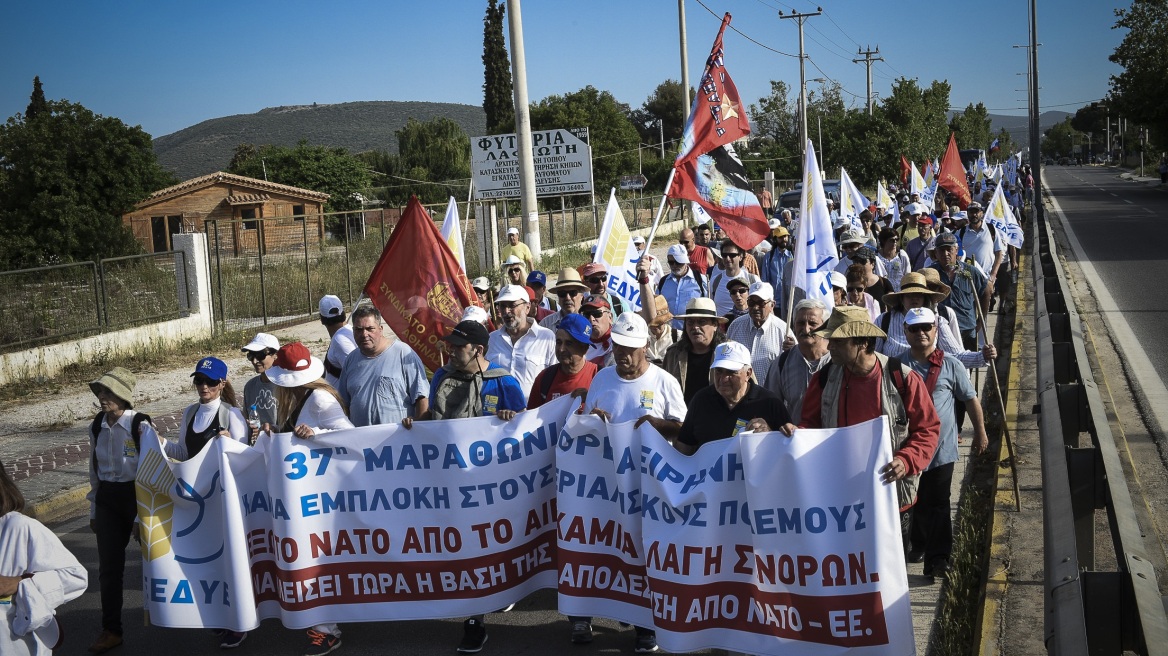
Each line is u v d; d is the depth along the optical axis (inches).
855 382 209.3
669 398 224.7
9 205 1262.3
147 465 224.5
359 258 1042.1
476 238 1090.7
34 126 1273.4
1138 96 2370.8
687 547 197.8
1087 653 117.7
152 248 1675.7
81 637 244.5
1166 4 2348.7
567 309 330.6
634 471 209.2
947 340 290.0
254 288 846.5
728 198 378.9
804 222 309.7
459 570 224.7
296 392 235.0
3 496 173.3
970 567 237.3
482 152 1160.2
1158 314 609.9
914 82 2094.0
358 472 224.7
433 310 314.2
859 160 2066.9
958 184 1057.5
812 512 189.0
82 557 306.8
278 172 2194.9
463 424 223.6
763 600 193.2
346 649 227.9
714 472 196.2
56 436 461.4
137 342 663.1
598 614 215.8
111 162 1328.7
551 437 227.6
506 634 232.1
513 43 665.6
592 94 2746.1
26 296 619.8
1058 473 184.1
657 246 1390.3
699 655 214.2
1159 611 126.9
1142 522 241.6
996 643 195.6
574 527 216.7
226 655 228.2
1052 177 3900.1
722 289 406.3
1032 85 1823.3
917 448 200.5
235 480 223.6
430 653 223.8
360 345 260.5
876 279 402.9
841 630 188.1
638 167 2391.7
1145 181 2974.9
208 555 225.3
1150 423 356.8
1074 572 144.9
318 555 225.0
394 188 2447.1
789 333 255.8
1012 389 413.4
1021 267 881.5
